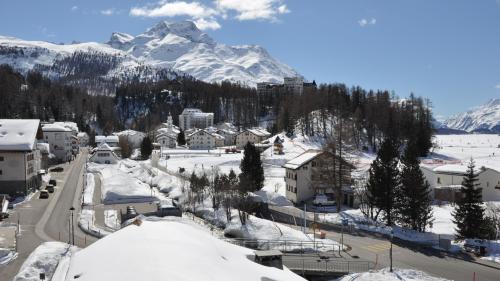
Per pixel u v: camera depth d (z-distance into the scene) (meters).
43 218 62.75
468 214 52.91
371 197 64.06
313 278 42.31
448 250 49.94
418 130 155.62
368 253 48.72
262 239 52.56
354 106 193.12
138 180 102.19
